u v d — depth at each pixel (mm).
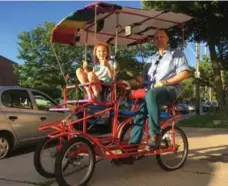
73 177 5840
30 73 35750
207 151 8727
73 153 5672
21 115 9102
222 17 19438
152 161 7496
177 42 15430
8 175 6746
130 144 6316
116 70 6297
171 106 6922
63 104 6141
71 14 6250
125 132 6391
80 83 6102
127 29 6797
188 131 13430
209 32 20938
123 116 6367
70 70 33969
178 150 7008
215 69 21688
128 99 6531
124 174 6613
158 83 6324
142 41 7805
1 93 8930
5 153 8625
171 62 6680
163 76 6676
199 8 17828
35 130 9383
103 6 5980
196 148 9117
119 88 6250
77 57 34562
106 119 6203
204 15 19141
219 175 6496
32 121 9312
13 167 7418
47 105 9992
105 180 6238
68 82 6637
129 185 5957
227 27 20328
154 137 6414
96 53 6426
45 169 6281
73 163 5789
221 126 15812
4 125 8656
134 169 6930
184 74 6559
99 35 7375
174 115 6965
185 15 6781
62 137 6020
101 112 5980
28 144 9336
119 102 6238
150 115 6316
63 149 5516
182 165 7016
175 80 6469
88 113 5930
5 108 8852
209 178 6309
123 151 6203
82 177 5852
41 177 6555
